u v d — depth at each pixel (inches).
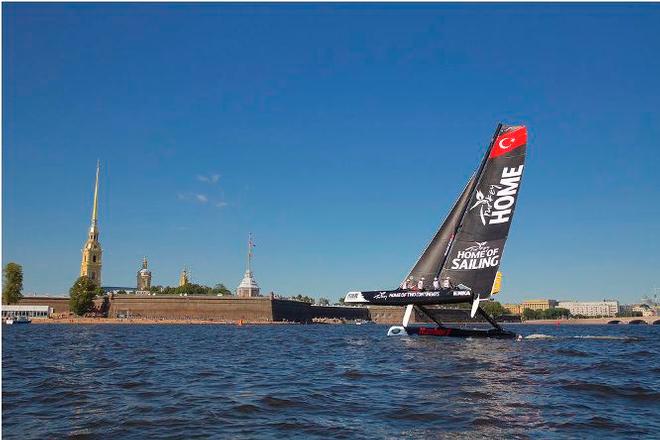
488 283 1505.9
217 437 418.3
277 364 969.5
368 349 1262.3
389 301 1573.6
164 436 422.0
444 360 946.1
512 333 1593.3
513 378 709.9
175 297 6638.8
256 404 550.6
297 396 596.1
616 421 461.7
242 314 6579.7
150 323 6328.7
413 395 592.1
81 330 3383.4
